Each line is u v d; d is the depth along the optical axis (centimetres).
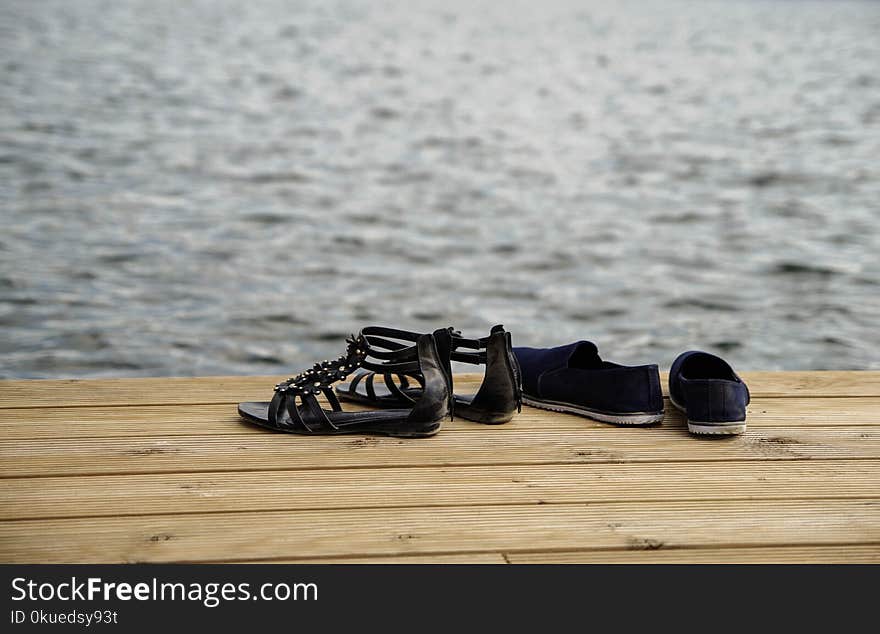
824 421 229
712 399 212
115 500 179
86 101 1788
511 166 1366
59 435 212
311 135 1608
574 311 648
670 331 591
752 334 575
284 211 995
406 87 2433
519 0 7356
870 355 527
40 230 812
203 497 181
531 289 711
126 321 571
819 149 1466
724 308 641
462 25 4766
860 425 226
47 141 1319
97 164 1186
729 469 198
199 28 3809
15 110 1587
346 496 182
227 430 218
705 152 1467
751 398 247
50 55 2530
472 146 1558
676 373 230
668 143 1576
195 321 583
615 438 216
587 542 166
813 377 264
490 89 2459
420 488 186
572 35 4341
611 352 551
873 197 1085
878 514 177
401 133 1684
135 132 1481
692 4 7025
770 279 724
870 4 7050
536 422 228
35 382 250
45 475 190
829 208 1023
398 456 203
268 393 246
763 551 164
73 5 4591
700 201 1086
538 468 197
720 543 166
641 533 169
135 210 938
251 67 2650
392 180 1232
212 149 1391
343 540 165
